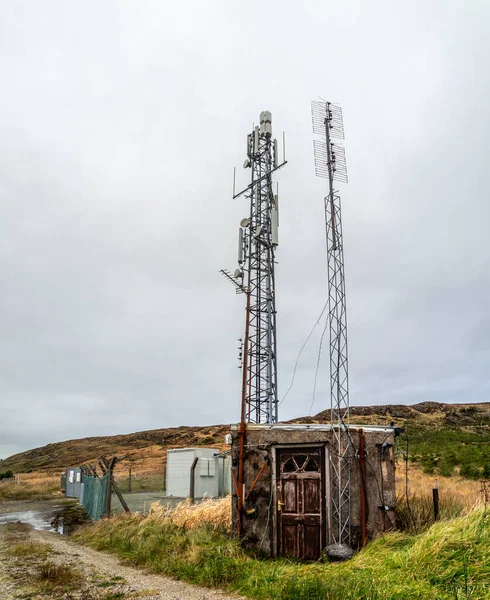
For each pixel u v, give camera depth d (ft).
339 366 37.58
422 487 53.98
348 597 22.57
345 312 38.37
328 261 40.24
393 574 24.94
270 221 67.26
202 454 86.69
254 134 75.77
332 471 35.70
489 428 247.91
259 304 66.08
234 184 76.95
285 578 27.02
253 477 37.65
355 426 37.24
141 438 325.62
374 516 34.68
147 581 29.89
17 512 85.81
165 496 88.63
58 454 325.62
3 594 27.09
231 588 27.37
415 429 231.09
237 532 36.99
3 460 363.56
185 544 35.96
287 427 37.58
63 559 37.65
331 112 45.52
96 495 65.98
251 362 57.47
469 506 38.70
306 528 35.65
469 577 22.98
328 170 42.91
